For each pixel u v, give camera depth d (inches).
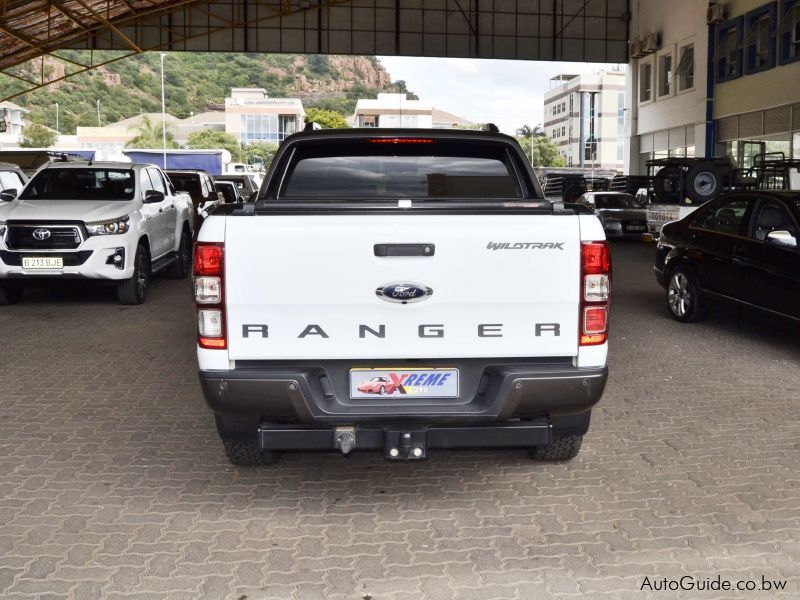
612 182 1238.3
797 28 973.2
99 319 409.4
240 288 151.8
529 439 158.7
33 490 181.8
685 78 1234.0
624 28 1337.4
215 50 1278.3
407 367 156.4
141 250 455.5
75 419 237.8
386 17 1269.7
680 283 399.2
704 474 191.9
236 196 912.3
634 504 173.6
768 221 343.3
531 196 213.6
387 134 209.9
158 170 539.8
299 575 141.9
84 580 139.9
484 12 1282.0
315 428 157.1
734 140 1121.4
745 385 278.8
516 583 139.1
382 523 164.2
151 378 288.0
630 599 134.0
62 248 419.2
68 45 1259.8
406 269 152.9
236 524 163.8
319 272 152.0
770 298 334.0
